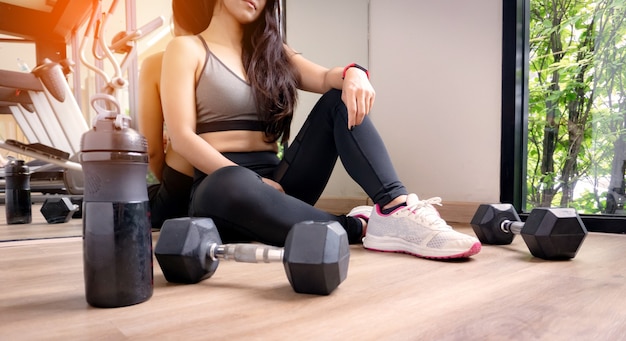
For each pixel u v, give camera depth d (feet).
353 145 3.77
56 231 5.17
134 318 1.96
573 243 3.22
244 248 2.56
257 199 3.45
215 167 3.80
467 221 5.91
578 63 6.38
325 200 7.42
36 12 8.17
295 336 1.73
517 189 5.79
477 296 2.32
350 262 3.25
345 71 4.00
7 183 5.97
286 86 4.37
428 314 2.02
